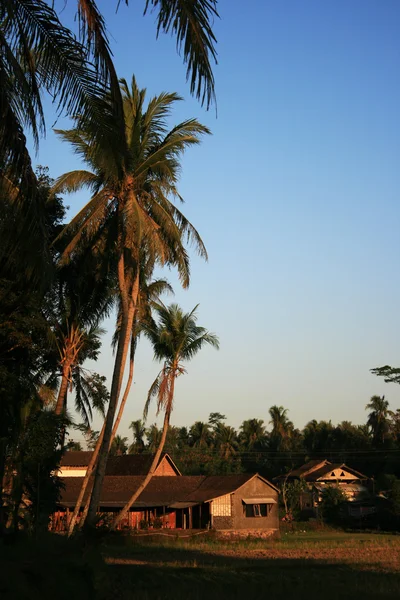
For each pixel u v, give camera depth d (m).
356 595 19.22
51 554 14.27
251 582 22.59
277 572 26.55
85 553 15.35
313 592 19.78
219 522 54.38
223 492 55.28
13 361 26.03
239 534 53.56
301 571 27.03
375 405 91.62
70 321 34.34
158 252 25.23
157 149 27.61
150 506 54.72
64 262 26.06
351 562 31.23
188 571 26.02
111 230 28.09
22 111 9.14
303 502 74.69
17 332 23.67
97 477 26.19
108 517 49.53
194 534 49.69
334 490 68.12
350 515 66.69
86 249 29.44
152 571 24.33
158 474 64.19
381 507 64.88
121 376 26.97
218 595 18.59
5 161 8.98
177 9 8.47
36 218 9.62
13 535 17.00
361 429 104.62
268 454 104.62
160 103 27.38
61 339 34.31
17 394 26.05
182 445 106.94
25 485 30.45
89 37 9.03
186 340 39.94
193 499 56.16
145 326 38.91
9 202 9.91
